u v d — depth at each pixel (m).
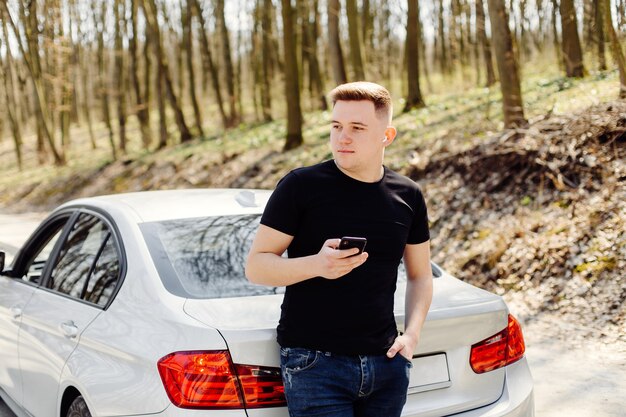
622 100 8.53
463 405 2.67
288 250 2.28
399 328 2.48
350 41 18.44
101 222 3.45
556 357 5.17
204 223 3.24
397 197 2.30
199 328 2.46
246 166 16.73
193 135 26.56
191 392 2.35
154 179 19.98
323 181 2.21
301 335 2.21
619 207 6.99
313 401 2.20
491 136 10.04
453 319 2.65
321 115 21.94
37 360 3.42
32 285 3.87
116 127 39.03
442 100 17.89
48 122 29.89
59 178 25.94
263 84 26.03
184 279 2.85
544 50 20.23
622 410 4.23
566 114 9.35
